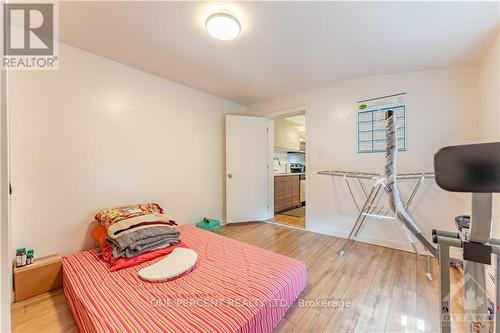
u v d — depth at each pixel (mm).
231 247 1916
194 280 1370
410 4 1407
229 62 2262
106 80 2154
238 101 3719
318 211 3055
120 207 2150
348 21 1592
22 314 1398
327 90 2943
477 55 1967
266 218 3830
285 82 2838
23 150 1680
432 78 2281
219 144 3490
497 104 1683
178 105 2846
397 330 1252
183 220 2914
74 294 1270
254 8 1462
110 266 1561
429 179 2281
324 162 2982
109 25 1642
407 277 1819
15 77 1650
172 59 2189
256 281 1354
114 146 2215
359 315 1378
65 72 1891
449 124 2203
